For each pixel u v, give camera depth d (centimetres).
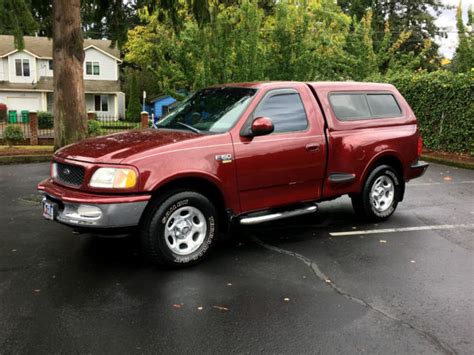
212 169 496
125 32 1209
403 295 431
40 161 1335
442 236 620
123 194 455
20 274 470
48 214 493
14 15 914
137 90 4191
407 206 795
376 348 340
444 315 393
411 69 2031
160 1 1149
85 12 1208
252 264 507
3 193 868
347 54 1942
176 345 341
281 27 1595
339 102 631
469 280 469
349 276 476
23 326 365
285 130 562
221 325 371
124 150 475
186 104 620
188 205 491
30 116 1822
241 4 1631
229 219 523
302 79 1595
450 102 1404
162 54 1688
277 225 665
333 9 2395
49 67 4088
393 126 682
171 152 476
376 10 4125
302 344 344
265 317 385
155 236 472
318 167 587
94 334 354
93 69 4212
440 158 1359
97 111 4222
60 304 404
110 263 504
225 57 1587
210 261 515
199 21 1136
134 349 335
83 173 469
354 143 622
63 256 525
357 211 676
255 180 532
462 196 884
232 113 542
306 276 474
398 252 552
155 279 461
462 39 1772
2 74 3931
